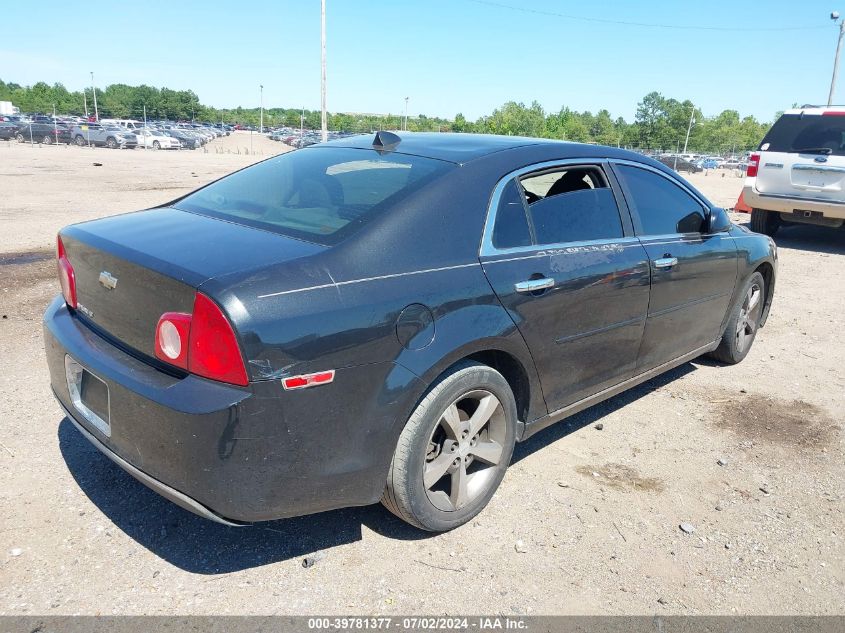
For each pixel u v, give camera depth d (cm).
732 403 467
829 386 506
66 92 13412
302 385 233
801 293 798
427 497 283
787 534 317
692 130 11025
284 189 320
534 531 307
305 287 238
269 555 280
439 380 276
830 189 998
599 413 443
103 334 276
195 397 224
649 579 280
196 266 238
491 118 11381
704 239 438
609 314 355
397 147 338
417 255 271
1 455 339
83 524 291
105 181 1764
